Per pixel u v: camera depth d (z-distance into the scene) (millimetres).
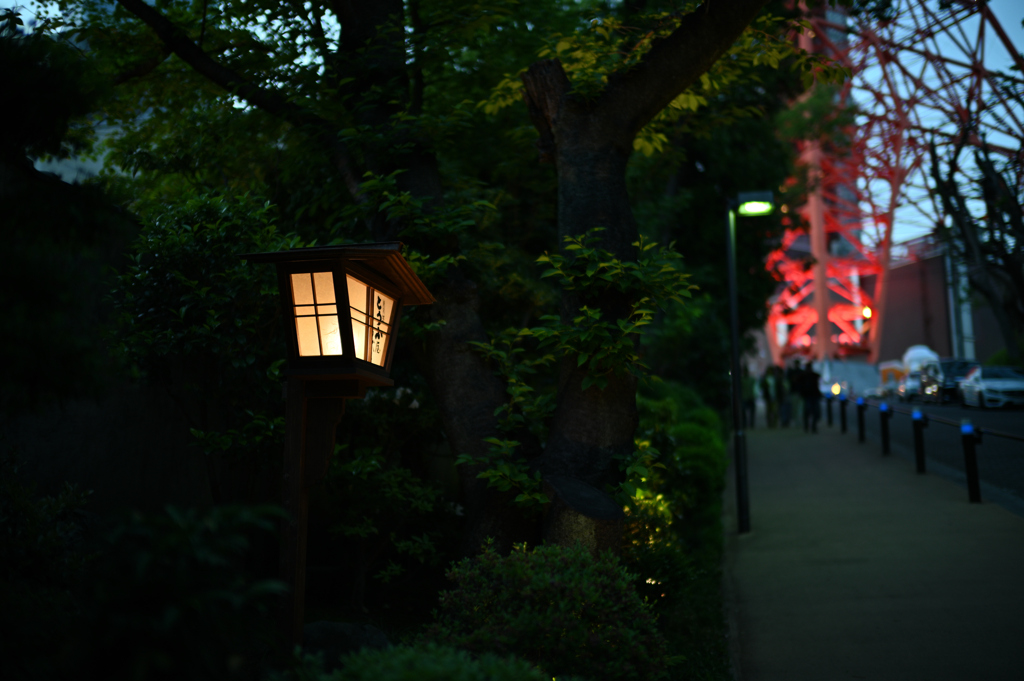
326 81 6934
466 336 5793
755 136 18703
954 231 27672
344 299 3715
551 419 5828
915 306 64125
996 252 25250
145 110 8086
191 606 2225
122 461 5637
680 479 8758
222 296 5191
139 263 5289
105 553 4332
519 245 9750
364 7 6727
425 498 6133
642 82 5699
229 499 6230
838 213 82938
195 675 2275
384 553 7031
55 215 3064
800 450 17094
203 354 5461
